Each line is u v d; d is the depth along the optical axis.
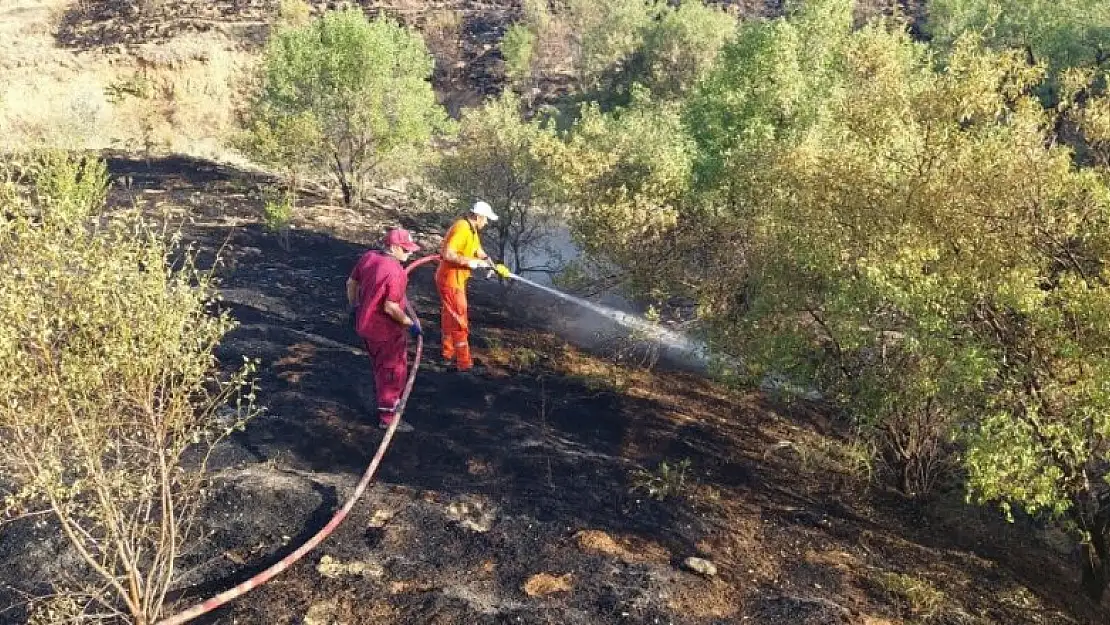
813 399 8.91
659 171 9.49
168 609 4.26
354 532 5.04
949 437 6.54
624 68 32.34
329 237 13.04
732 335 7.73
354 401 6.82
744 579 5.17
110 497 3.74
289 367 7.34
